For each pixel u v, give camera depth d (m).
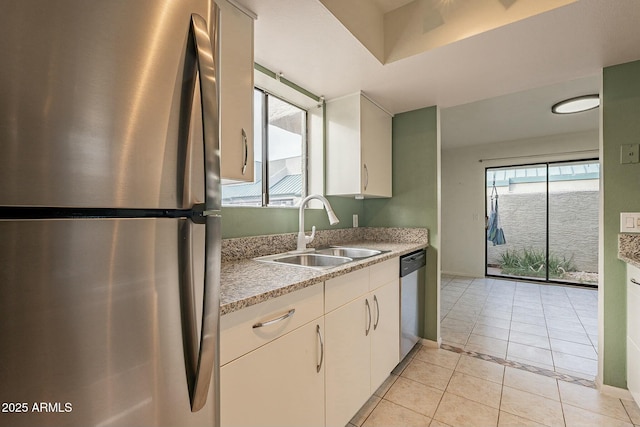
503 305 3.45
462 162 5.04
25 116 0.43
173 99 0.60
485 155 4.83
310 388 1.19
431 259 2.44
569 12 1.27
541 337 2.56
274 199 2.07
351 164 2.17
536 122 3.63
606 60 1.67
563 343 2.44
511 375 1.96
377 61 1.68
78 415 0.49
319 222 2.29
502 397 1.73
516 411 1.61
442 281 4.62
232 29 1.22
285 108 2.19
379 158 2.39
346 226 2.58
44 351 0.46
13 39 0.42
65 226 0.47
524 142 4.48
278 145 2.11
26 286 0.44
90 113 0.49
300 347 1.14
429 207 2.46
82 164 0.48
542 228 4.55
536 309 3.30
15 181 0.43
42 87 0.44
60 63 0.46
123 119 0.53
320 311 1.24
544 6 1.28
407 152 2.56
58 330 0.47
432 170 2.45
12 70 0.42
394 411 1.62
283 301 1.06
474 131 4.04
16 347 0.43
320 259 1.87
